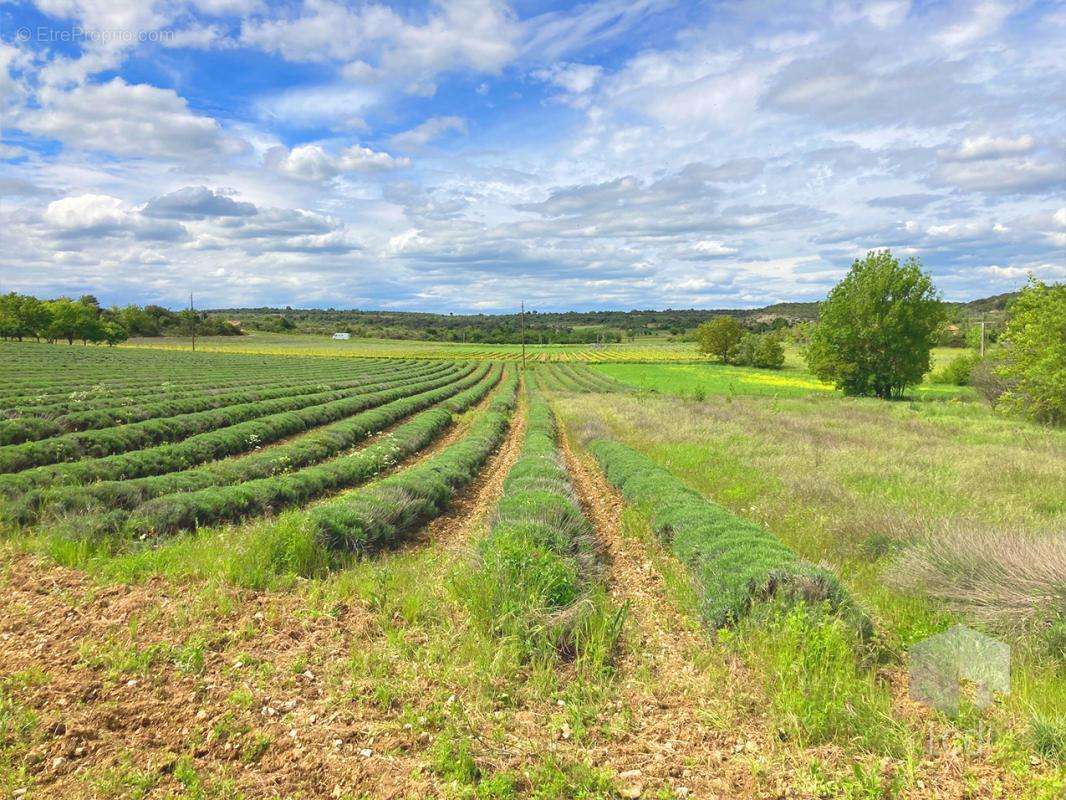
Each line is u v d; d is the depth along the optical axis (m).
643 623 7.03
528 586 6.80
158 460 16.16
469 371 73.50
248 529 9.75
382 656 5.74
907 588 7.27
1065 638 5.69
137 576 7.73
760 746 4.56
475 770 4.22
